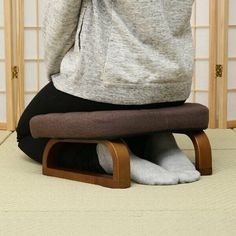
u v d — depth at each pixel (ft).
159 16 5.35
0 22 10.30
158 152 5.90
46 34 5.82
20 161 6.78
